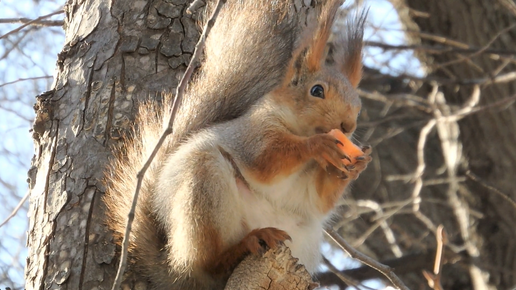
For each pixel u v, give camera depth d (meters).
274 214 8.59
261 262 7.60
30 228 8.48
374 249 18.23
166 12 9.39
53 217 8.25
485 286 16.53
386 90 19.70
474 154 17.52
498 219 17.25
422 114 19.73
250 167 8.47
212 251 7.97
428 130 14.39
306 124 8.79
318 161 8.41
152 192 8.44
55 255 8.05
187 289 8.16
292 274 7.54
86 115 8.73
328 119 8.75
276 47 9.60
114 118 8.70
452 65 17.53
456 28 17.33
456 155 16.72
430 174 18.75
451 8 17.27
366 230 18.22
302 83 8.91
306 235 8.82
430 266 16.50
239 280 7.57
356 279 16.23
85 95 8.84
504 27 17.20
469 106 14.54
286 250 7.60
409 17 17.80
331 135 8.41
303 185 8.78
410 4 17.64
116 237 8.12
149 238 8.22
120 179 8.47
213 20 6.69
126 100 8.82
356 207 17.11
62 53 9.31
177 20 9.38
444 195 18.50
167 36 9.27
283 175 8.46
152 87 8.95
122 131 8.64
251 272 7.58
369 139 19.33
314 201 8.84
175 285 8.12
